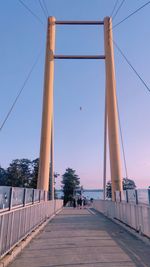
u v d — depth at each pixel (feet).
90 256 29.25
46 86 110.01
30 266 25.31
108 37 114.11
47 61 112.68
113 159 100.94
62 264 25.93
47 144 104.17
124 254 30.17
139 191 46.24
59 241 39.14
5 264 25.05
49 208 80.53
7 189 28.78
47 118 106.83
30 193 44.52
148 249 33.01
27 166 202.39
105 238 41.93
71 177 241.76
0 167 202.39
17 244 32.94
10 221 29.07
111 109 106.42
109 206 81.56
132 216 49.88
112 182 99.14
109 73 110.22
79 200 167.12
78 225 61.16
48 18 117.29
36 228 50.29
